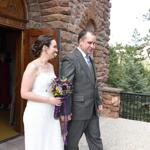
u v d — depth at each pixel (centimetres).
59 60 495
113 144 522
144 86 941
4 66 805
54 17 532
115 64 984
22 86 299
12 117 620
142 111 812
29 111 307
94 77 363
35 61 304
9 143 499
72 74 333
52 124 317
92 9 664
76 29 580
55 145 319
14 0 507
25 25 536
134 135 587
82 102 346
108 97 747
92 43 346
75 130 354
